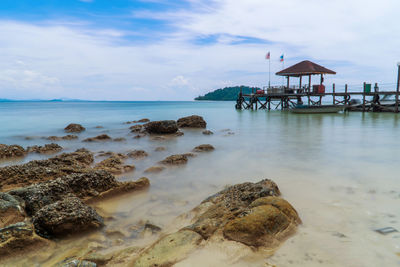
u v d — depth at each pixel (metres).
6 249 3.20
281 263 2.90
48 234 3.76
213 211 4.17
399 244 3.25
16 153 9.97
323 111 31.41
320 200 4.88
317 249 3.17
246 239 3.23
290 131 15.83
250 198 4.42
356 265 2.85
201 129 18.62
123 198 5.46
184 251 3.08
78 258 3.16
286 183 6.02
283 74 34.75
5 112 43.50
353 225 3.81
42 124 22.91
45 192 4.72
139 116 34.59
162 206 5.04
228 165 8.02
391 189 5.38
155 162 8.62
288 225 3.60
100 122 25.06
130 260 3.06
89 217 4.00
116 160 8.12
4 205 4.12
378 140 11.94
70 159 7.66
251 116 29.80
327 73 33.09
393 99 32.66
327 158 8.48
